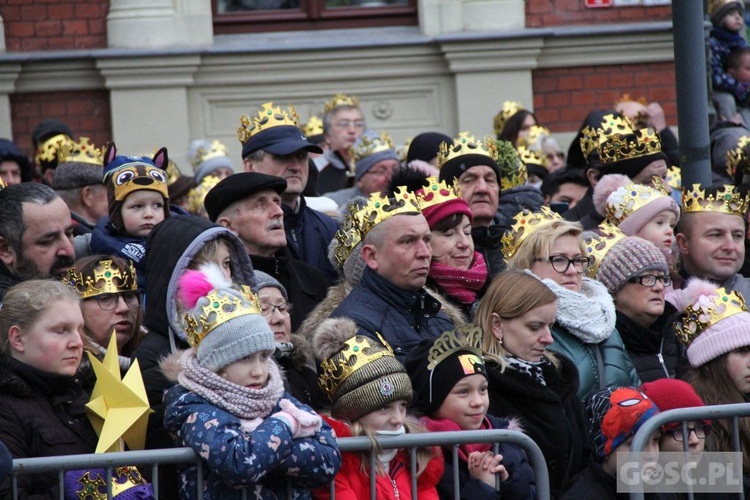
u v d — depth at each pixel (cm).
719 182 2909
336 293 1872
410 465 1546
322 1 3775
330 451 1442
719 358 1853
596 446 1650
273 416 1427
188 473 1448
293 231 2134
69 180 2234
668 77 3803
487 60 3709
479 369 1611
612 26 3750
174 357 1483
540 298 1712
